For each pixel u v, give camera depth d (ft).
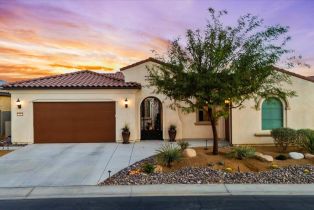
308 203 25.16
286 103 53.36
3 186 30.94
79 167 39.01
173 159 37.22
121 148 52.85
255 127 53.88
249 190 28.99
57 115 59.41
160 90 40.50
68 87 58.34
